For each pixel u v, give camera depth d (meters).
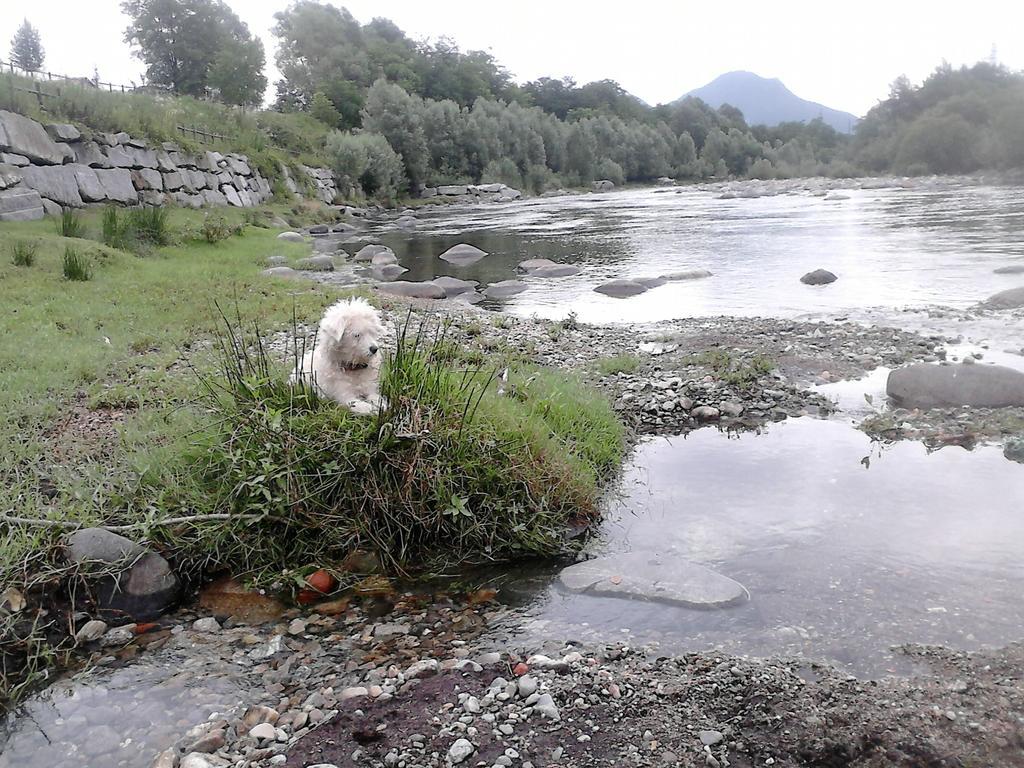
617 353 10.40
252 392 5.60
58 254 16.00
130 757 3.47
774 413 7.93
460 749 3.35
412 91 87.25
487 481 5.39
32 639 4.16
